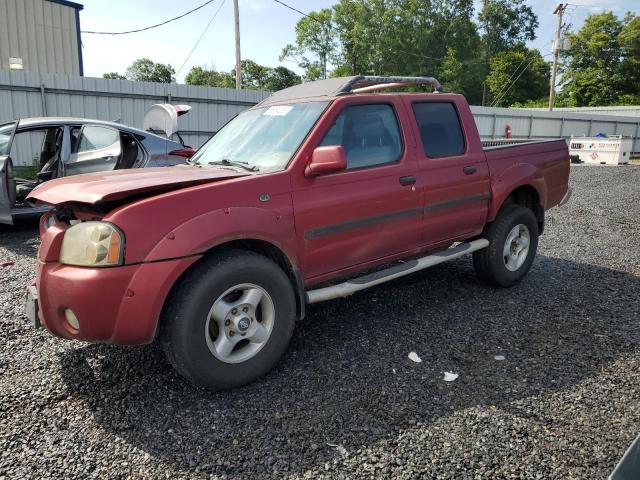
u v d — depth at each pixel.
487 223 4.94
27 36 16.73
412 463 2.47
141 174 3.42
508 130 26.91
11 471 2.41
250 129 4.14
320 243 3.56
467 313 4.43
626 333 4.02
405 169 4.09
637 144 33.75
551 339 3.90
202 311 2.93
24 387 3.17
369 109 3.99
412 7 52.38
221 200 3.07
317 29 57.16
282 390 3.16
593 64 60.28
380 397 3.06
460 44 54.44
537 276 5.56
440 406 2.96
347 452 2.55
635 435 2.68
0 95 13.12
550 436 2.67
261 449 2.59
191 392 3.14
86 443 2.63
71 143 7.44
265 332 3.24
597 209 10.32
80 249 2.78
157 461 2.50
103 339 2.82
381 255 4.04
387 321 4.25
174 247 2.84
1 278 5.34
